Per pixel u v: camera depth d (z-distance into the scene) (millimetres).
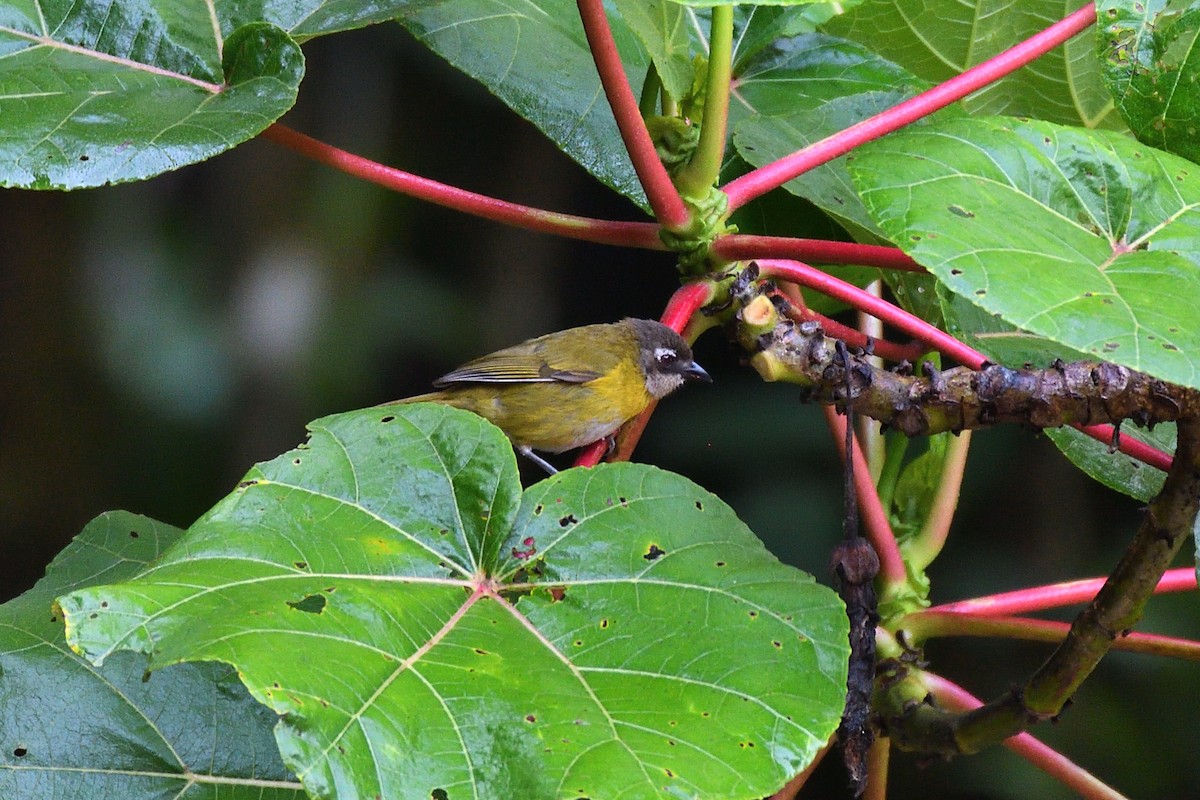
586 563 5188
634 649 4816
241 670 4105
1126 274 5102
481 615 4945
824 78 6055
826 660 4777
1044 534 6461
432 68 6578
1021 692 5973
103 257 6539
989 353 6027
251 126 5852
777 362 5980
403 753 4113
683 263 5988
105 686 5598
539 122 6031
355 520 5211
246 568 4809
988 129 5816
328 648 4387
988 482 6473
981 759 6414
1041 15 6066
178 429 6523
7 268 6527
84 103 5973
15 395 6520
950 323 6016
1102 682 6422
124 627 4359
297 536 5051
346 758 4023
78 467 6520
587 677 4672
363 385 6539
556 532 5270
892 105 6047
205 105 5973
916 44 6086
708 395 6473
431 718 4254
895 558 6016
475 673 4520
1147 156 5938
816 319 6000
